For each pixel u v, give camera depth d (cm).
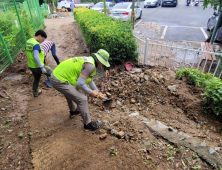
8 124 318
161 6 2283
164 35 1028
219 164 215
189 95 360
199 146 246
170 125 308
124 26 603
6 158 245
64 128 306
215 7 732
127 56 537
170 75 447
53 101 404
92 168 222
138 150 245
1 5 654
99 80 481
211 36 837
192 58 654
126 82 423
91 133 288
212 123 307
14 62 598
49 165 231
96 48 550
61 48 804
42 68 354
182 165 222
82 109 271
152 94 383
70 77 256
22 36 738
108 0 1969
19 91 440
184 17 1549
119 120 313
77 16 1004
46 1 2203
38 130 303
